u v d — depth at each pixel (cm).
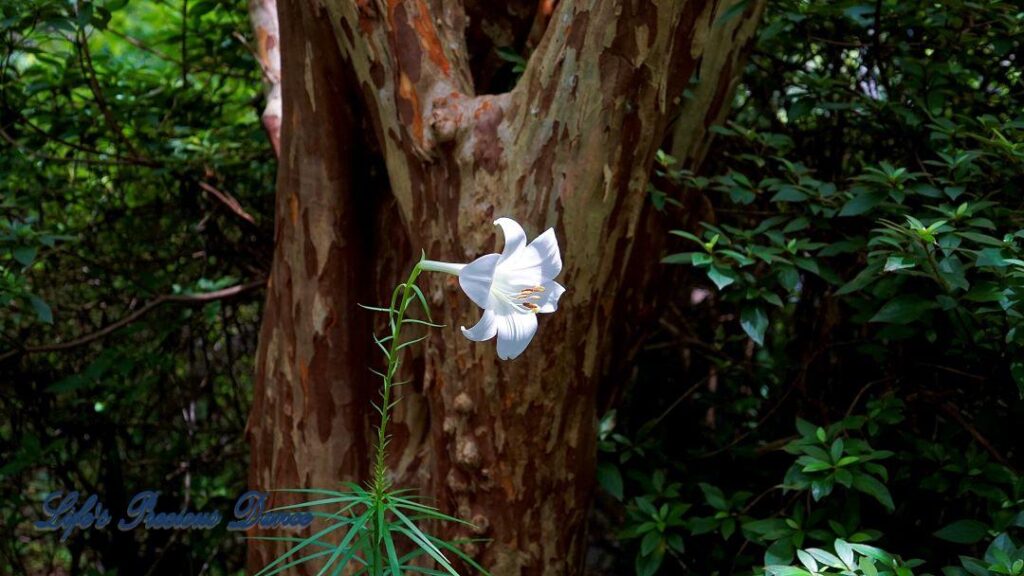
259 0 352
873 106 299
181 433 402
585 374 242
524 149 226
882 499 230
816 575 211
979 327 252
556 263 190
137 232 401
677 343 362
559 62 222
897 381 295
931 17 305
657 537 276
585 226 226
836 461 240
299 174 267
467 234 232
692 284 367
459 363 237
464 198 232
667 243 298
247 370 424
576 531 260
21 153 356
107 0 358
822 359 327
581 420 248
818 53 346
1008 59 313
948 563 273
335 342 272
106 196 404
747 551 308
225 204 385
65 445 384
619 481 291
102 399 383
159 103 380
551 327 231
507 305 190
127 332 385
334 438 276
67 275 395
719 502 279
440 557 194
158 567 395
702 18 235
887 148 328
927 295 246
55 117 371
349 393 275
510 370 232
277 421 283
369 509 193
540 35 278
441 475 250
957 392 276
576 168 223
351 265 272
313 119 260
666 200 278
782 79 346
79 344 361
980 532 232
